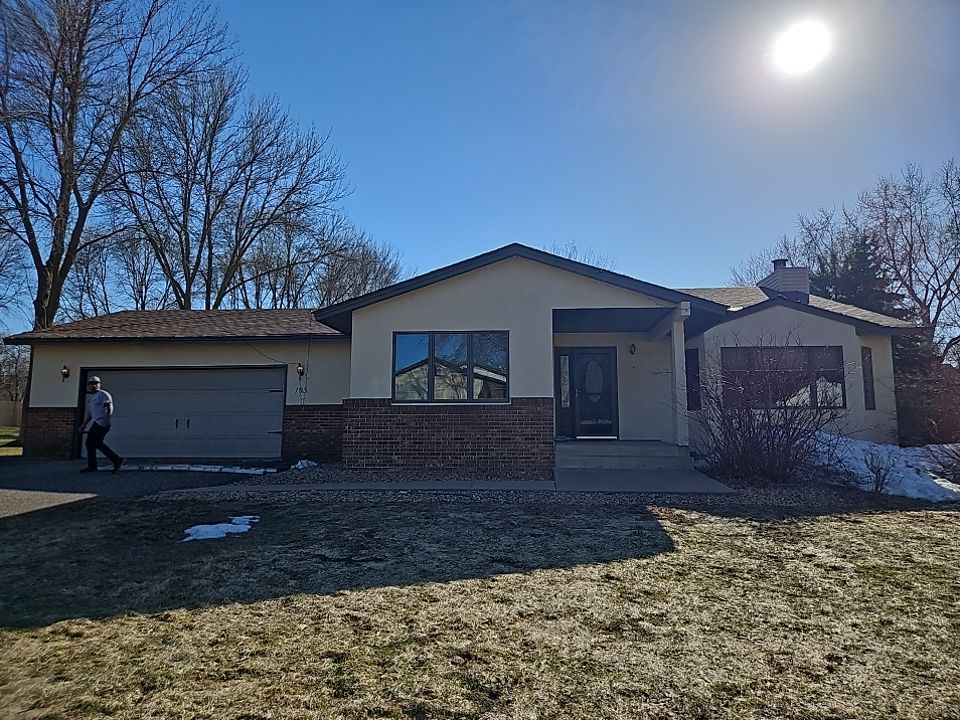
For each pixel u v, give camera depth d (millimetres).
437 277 11648
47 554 6004
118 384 15461
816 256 32844
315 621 4211
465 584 5012
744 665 3506
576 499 8828
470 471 11359
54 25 19953
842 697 3139
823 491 9375
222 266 28094
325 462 14859
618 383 15148
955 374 13312
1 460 14828
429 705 3061
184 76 22953
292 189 27953
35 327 21797
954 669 3459
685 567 5461
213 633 4012
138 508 8312
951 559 5727
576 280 11742
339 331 14250
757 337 14570
